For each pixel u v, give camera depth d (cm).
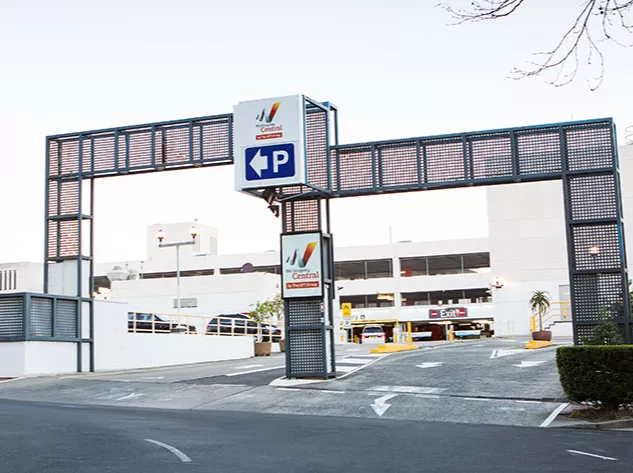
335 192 2212
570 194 2025
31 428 1294
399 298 7650
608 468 988
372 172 2198
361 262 8019
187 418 1528
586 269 1978
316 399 1894
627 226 5603
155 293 7406
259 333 4191
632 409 1605
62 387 2191
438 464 1009
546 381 2066
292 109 2117
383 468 977
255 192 2214
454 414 1670
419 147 2164
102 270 8381
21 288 6906
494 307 6228
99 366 2759
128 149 2388
